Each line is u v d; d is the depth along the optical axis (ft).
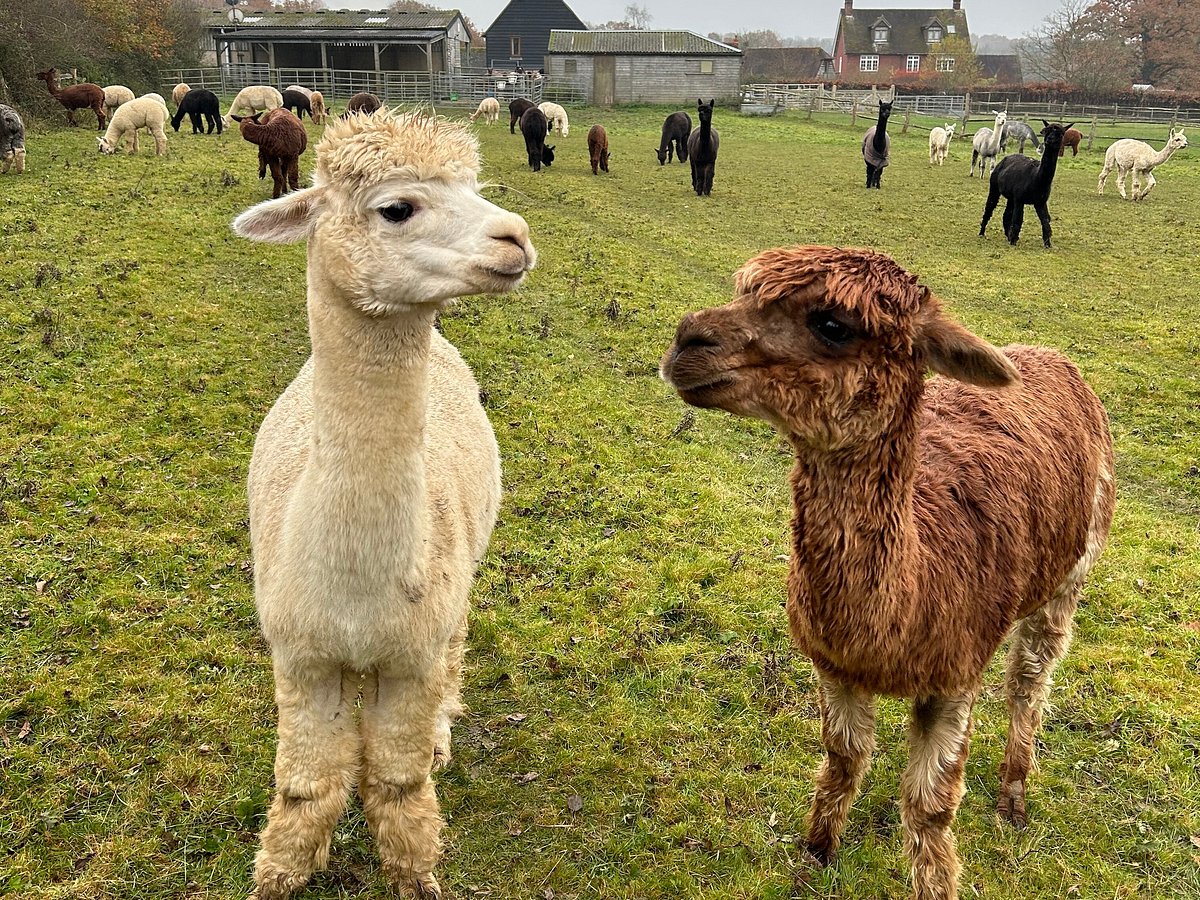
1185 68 222.69
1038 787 14.07
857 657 9.99
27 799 12.57
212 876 11.76
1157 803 13.85
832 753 12.05
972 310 43.19
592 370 31.76
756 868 12.59
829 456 9.55
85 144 71.72
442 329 34.37
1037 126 139.64
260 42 167.53
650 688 16.03
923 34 298.35
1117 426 29.55
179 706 14.48
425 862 11.47
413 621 10.19
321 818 10.73
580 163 90.43
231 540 19.36
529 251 9.39
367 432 9.43
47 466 21.50
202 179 58.29
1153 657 17.37
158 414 24.89
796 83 217.15
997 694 16.55
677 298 41.70
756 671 16.60
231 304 34.63
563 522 21.43
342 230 9.21
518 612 17.88
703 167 73.67
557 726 15.01
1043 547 11.84
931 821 10.88
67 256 38.01
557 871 12.32
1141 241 61.52
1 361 26.91
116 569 17.85
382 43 158.81
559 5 219.61
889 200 75.36
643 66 159.43
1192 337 39.37
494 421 26.89
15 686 14.58
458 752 14.32
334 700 10.63
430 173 9.18
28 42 83.20
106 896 11.37
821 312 9.02
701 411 29.01
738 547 20.76
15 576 17.24
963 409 12.41
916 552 9.83
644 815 13.38
